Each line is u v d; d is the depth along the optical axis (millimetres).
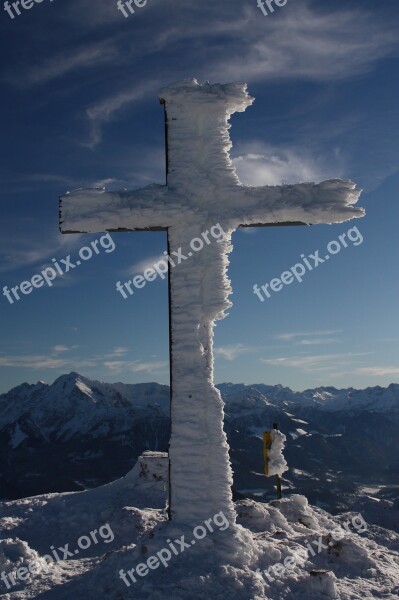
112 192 10383
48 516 13633
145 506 14109
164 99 10719
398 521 13250
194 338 9945
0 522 13273
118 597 8227
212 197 10430
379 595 8328
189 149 10625
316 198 10469
